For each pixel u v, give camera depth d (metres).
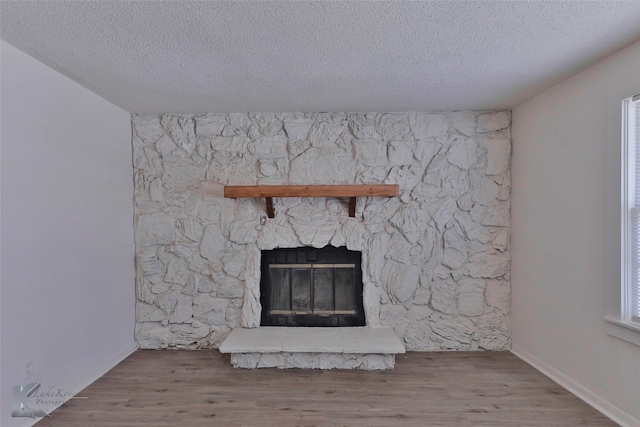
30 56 2.11
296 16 1.69
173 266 3.26
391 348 2.73
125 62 2.20
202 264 3.26
